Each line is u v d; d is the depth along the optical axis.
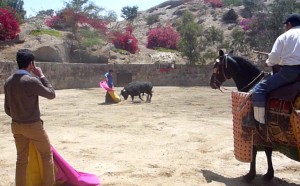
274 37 37.53
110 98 19.16
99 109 16.38
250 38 38.25
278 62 5.42
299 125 5.09
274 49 5.39
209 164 7.66
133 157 8.12
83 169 7.18
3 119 13.45
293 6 39.25
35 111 5.17
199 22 56.28
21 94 5.05
